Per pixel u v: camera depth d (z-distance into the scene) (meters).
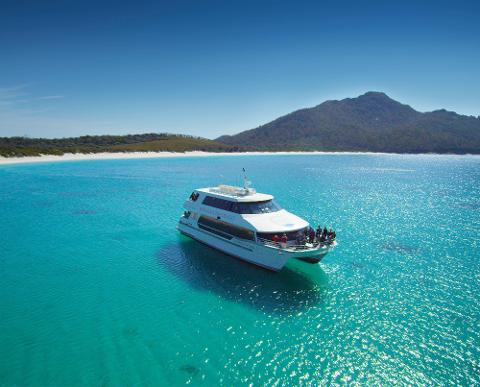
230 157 187.12
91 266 23.72
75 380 12.20
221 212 25.08
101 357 13.55
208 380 12.30
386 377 12.69
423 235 32.84
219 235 25.30
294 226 22.25
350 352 14.18
